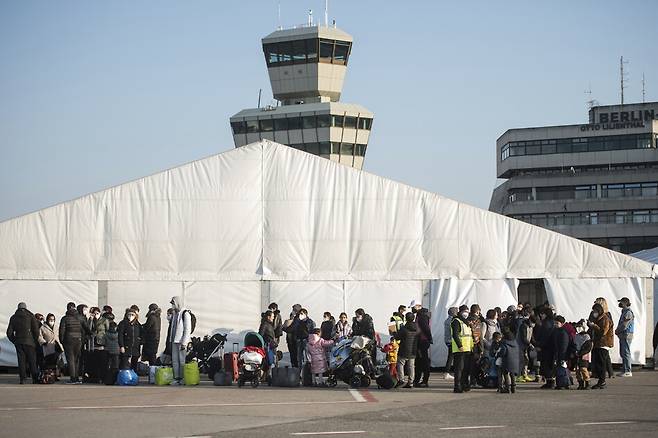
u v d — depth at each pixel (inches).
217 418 886.4
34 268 1695.4
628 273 1680.6
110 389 1242.6
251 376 1289.4
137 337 1370.6
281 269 1711.4
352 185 1727.4
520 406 1005.2
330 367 1290.6
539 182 6387.8
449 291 1691.7
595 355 1254.9
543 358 1261.1
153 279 1700.3
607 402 1050.7
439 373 1649.9
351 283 1705.2
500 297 1689.2
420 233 1713.8
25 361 1353.3
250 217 1721.2
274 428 808.3
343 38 5556.1
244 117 5679.1
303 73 5556.1
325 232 1718.8
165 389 1248.8
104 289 1696.6
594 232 6254.9
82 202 1712.6
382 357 1651.1
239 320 1699.1
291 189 1727.4
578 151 6338.6
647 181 6205.7
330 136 5541.3
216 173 1726.1
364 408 984.9
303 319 1469.0
